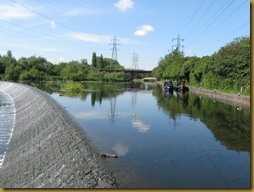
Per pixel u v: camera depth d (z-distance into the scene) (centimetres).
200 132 2211
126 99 4791
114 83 12044
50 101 3531
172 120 2723
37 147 2095
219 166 1455
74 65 13775
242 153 1675
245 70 4378
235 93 4600
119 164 1459
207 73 6262
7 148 2402
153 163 1490
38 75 11875
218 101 4266
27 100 4600
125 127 2403
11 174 1761
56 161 1648
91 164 1440
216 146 1823
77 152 1645
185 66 8088
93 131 2225
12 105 4900
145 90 7425
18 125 3153
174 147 1805
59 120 2445
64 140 1939
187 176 1316
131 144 1869
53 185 1385
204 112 3164
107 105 3912
